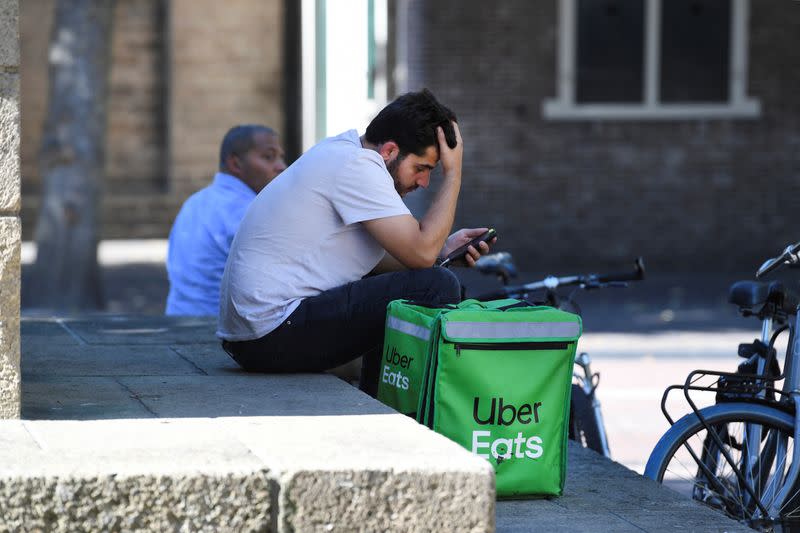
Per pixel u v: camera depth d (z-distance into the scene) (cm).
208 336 1772
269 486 926
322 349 1368
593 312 3884
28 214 5894
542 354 1198
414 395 1225
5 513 883
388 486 937
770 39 5019
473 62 4966
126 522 905
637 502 1239
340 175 1326
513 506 1206
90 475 897
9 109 1037
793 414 1361
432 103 1351
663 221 5056
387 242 1312
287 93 6056
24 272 4516
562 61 4984
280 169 1983
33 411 1171
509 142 5003
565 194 5034
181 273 2020
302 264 1351
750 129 5044
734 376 1355
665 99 5038
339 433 1047
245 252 1361
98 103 3772
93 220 3784
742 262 5066
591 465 1404
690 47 5025
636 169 5044
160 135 6047
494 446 1186
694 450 1375
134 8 5975
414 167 1355
